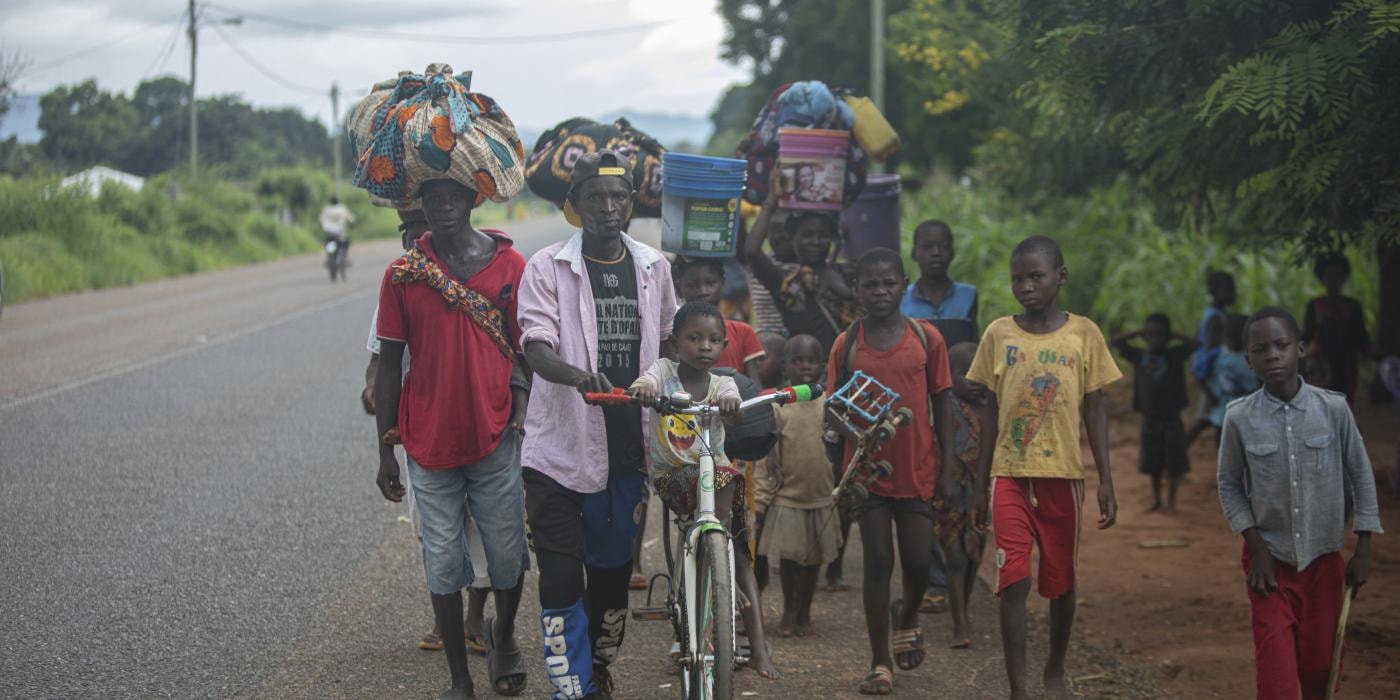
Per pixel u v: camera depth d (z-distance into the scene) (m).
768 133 7.46
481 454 4.90
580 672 4.68
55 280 24.88
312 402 11.84
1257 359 4.56
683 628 4.59
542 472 4.70
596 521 4.83
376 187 4.95
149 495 8.36
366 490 8.62
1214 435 11.42
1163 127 7.30
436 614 5.02
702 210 6.48
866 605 5.31
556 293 4.82
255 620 6.04
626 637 6.04
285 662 5.50
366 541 7.44
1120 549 8.10
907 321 5.46
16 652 5.51
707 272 6.52
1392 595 6.76
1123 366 13.96
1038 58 6.87
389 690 5.21
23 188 28.72
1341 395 4.59
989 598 6.79
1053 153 14.07
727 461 4.79
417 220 5.55
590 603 4.98
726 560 4.24
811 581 6.05
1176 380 8.95
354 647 5.72
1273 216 8.68
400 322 4.91
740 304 8.53
